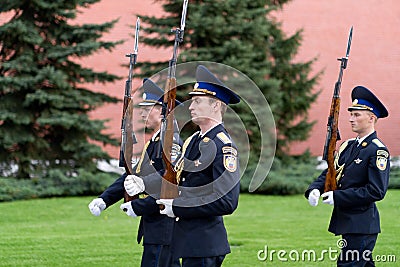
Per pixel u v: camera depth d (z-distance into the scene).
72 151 38.97
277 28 42.81
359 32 52.03
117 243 25.47
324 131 50.78
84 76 38.59
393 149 51.78
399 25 52.72
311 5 51.47
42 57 37.53
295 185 39.84
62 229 28.70
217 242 13.80
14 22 36.00
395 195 39.38
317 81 45.81
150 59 46.53
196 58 38.50
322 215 32.84
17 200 36.50
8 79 36.28
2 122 37.72
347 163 16.69
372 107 16.62
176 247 13.90
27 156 38.12
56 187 37.78
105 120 38.81
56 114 37.34
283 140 42.72
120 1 47.97
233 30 39.59
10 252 23.75
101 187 38.41
